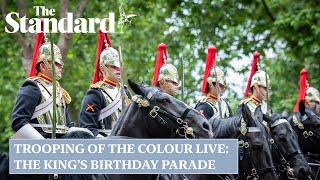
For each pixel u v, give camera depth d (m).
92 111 19.78
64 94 19.03
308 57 37.59
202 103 22.22
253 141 19.78
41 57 18.75
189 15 37.38
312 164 23.97
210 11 37.53
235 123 19.81
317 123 24.11
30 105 18.38
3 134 40.94
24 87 18.52
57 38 31.27
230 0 38.00
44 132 18.50
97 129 19.67
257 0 39.03
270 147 21.50
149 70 34.72
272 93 38.84
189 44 37.44
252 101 22.91
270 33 39.22
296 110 26.66
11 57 37.47
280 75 38.50
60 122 18.77
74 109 40.19
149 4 35.31
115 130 17.72
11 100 39.91
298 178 21.89
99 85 20.06
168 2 37.38
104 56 20.22
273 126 21.95
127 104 19.41
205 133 17.22
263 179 19.84
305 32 37.59
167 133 17.39
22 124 18.20
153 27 39.66
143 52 39.25
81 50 38.44
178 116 17.27
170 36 38.16
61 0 30.25
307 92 26.33
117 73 20.17
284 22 37.03
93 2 34.69
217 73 22.44
